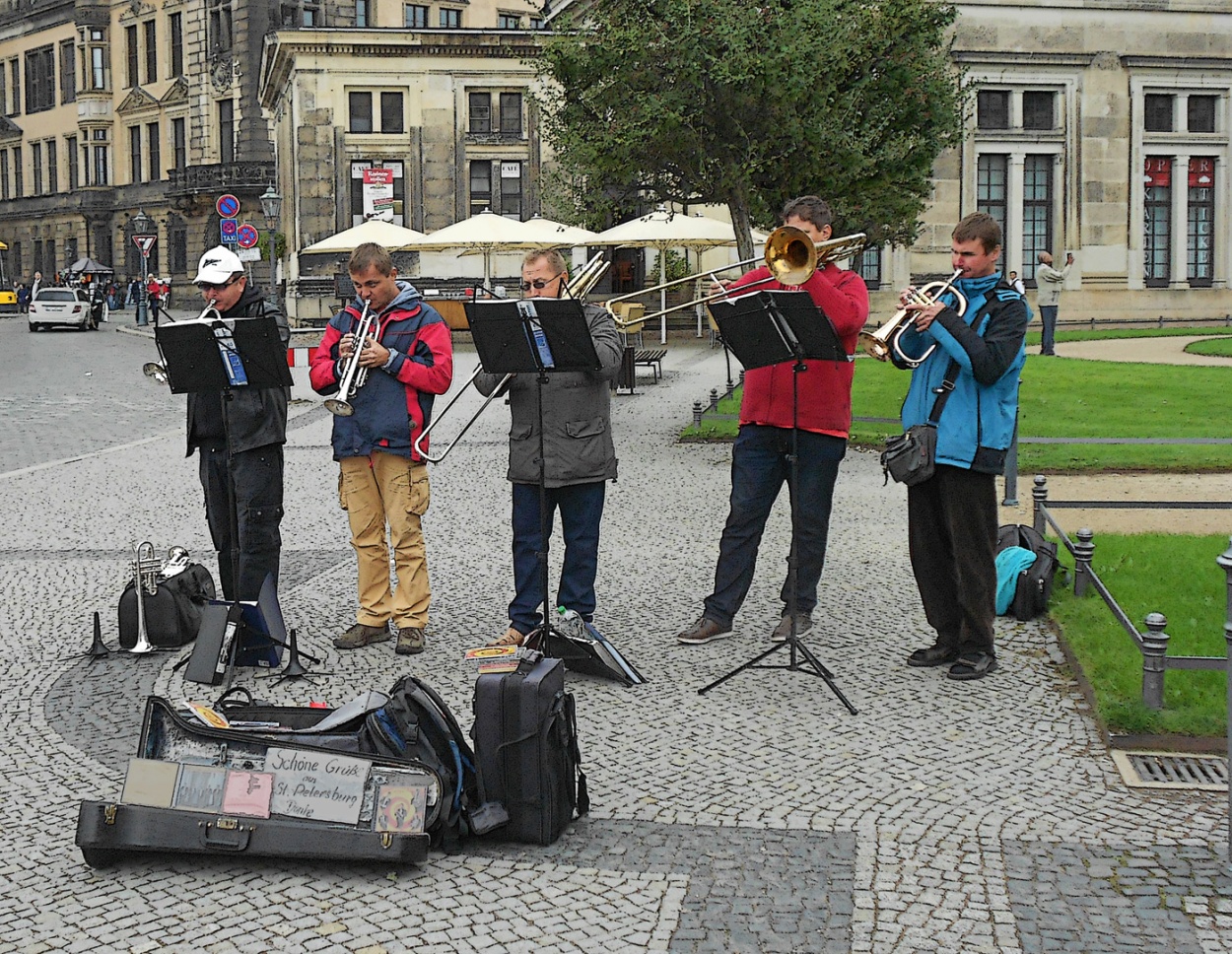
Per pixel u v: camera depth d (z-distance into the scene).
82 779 5.79
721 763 5.85
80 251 77.44
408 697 5.09
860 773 5.71
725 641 7.71
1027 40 38.41
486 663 5.14
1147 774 5.69
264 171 59.28
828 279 7.45
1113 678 6.66
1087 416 16.48
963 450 6.77
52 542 10.71
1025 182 39.25
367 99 40.41
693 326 37.91
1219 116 40.12
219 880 4.76
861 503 11.77
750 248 18.44
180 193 62.38
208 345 6.82
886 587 8.83
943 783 5.61
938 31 20.39
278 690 6.96
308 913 4.52
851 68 18.34
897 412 17.33
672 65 16.81
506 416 18.84
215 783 4.87
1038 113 39.06
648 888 4.68
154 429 18.81
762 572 9.34
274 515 7.33
